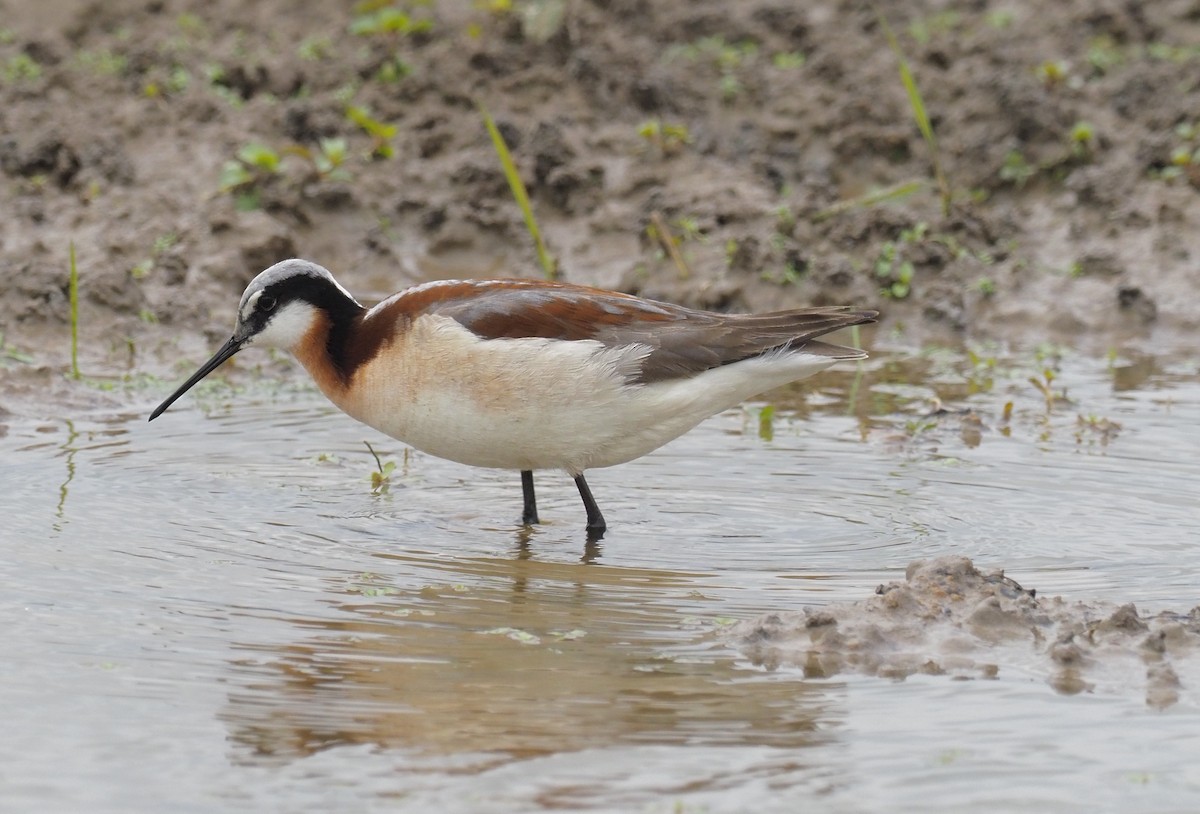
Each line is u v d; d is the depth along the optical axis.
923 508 12.47
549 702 8.87
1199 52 23.75
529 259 19.61
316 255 19.62
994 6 25.80
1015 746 8.44
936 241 19.23
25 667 9.23
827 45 24.42
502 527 12.19
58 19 24.53
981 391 16.11
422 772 8.06
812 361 11.84
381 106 22.00
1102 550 11.44
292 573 10.92
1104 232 19.83
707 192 20.27
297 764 8.13
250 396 15.79
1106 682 9.16
